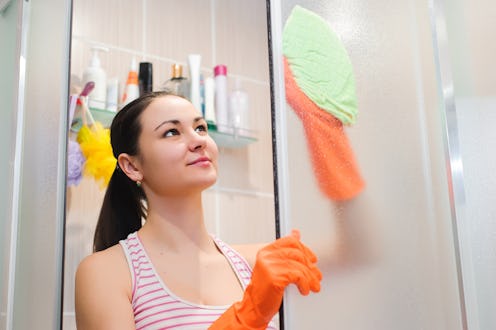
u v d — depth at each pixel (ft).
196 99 5.30
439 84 2.24
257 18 6.28
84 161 4.50
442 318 2.12
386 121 2.30
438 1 2.32
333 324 2.13
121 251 3.26
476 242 2.15
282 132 2.19
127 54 5.16
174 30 5.55
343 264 2.18
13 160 3.43
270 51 2.27
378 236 2.22
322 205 2.20
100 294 3.00
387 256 2.20
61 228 2.88
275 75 2.22
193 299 3.14
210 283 3.26
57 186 2.91
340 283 2.16
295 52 2.27
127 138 3.53
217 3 5.98
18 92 3.50
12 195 3.40
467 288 2.09
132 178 3.51
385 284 2.19
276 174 2.18
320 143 2.23
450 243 2.16
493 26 2.40
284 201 2.16
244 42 6.10
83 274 3.10
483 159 2.25
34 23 3.57
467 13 2.38
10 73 3.67
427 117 2.26
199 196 3.44
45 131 3.16
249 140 5.67
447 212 2.18
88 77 4.75
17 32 3.61
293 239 2.15
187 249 3.33
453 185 2.15
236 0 6.14
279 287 2.18
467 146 2.24
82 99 4.61
